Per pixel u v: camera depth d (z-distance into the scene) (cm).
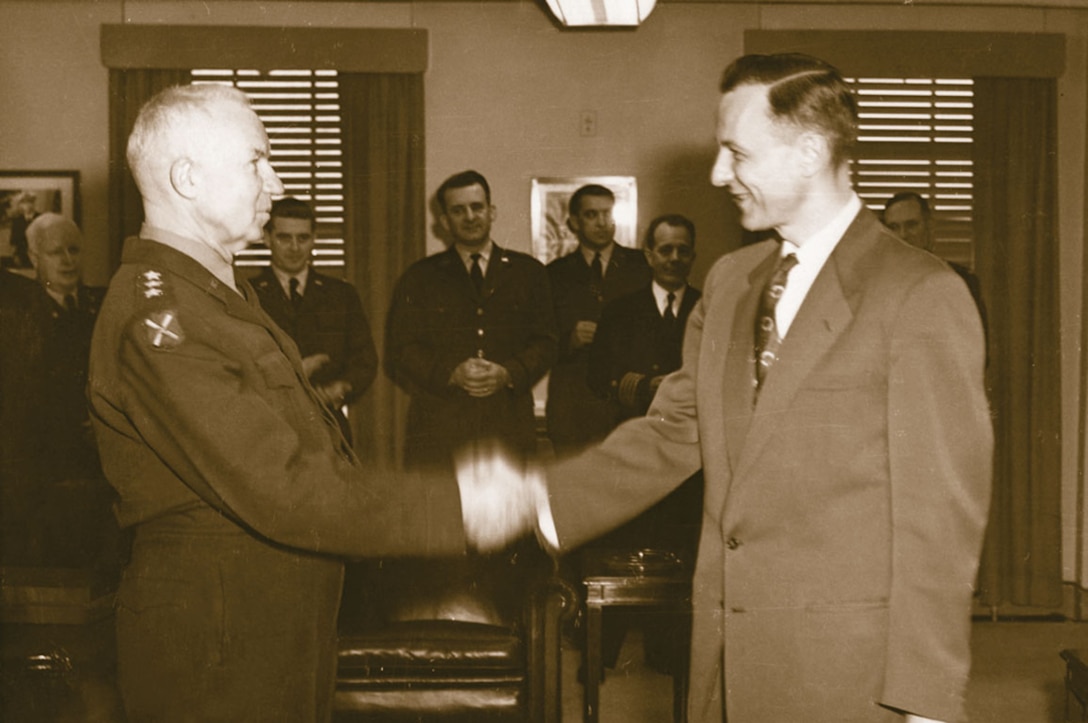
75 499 398
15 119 548
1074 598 545
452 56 559
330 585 177
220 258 177
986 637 493
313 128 560
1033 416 555
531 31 557
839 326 143
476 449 437
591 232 475
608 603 320
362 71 556
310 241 475
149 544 167
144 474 166
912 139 564
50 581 286
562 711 369
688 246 430
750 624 146
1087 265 558
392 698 309
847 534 142
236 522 166
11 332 448
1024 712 379
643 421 182
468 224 446
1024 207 562
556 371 464
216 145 171
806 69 148
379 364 549
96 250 550
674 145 557
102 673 269
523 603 327
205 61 553
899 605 137
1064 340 559
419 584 345
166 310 162
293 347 180
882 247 147
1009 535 551
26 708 263
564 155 559
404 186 561
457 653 312
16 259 534
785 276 152
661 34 556
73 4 548
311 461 164
